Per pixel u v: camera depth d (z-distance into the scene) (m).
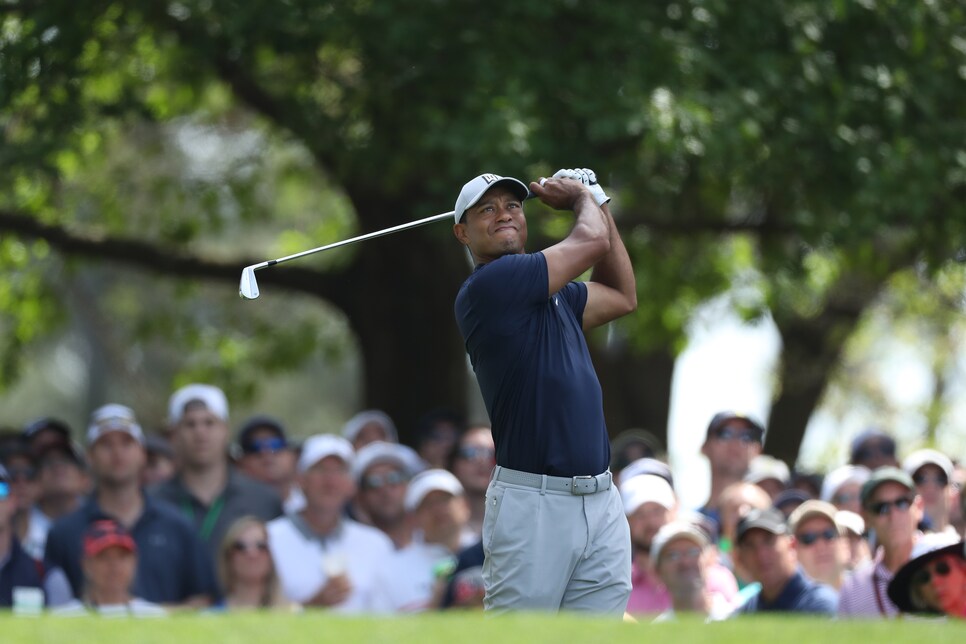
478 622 16.14
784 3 43.72
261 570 29.34
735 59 43.12
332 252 61.00
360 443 41.78
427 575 32.66
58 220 53.22
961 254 49.44
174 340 61.66
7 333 59.00
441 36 42.06
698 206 51.06
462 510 33.47
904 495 25.86
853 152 42.81
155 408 97.25
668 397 63.34
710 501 35.97
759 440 36.00
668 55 41.47
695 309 56.69
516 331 19.70
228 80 47.69
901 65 45.66
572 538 19.48
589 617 17.20
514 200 20.75
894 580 22.98
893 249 52.72
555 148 41.47
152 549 30.41
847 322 65.19
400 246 51.16
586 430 19.72
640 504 29.70
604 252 20.30
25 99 43.56
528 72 41.22
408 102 42.97
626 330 54.44
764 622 16.59
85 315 92.56
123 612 27.25
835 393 79.06
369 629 15.57
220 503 33.91
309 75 46.47
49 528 30.77
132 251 51.44
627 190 46.50
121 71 50.12
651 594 29.39
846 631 15.73
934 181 43.84
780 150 42.72
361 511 35.94
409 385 52.03
